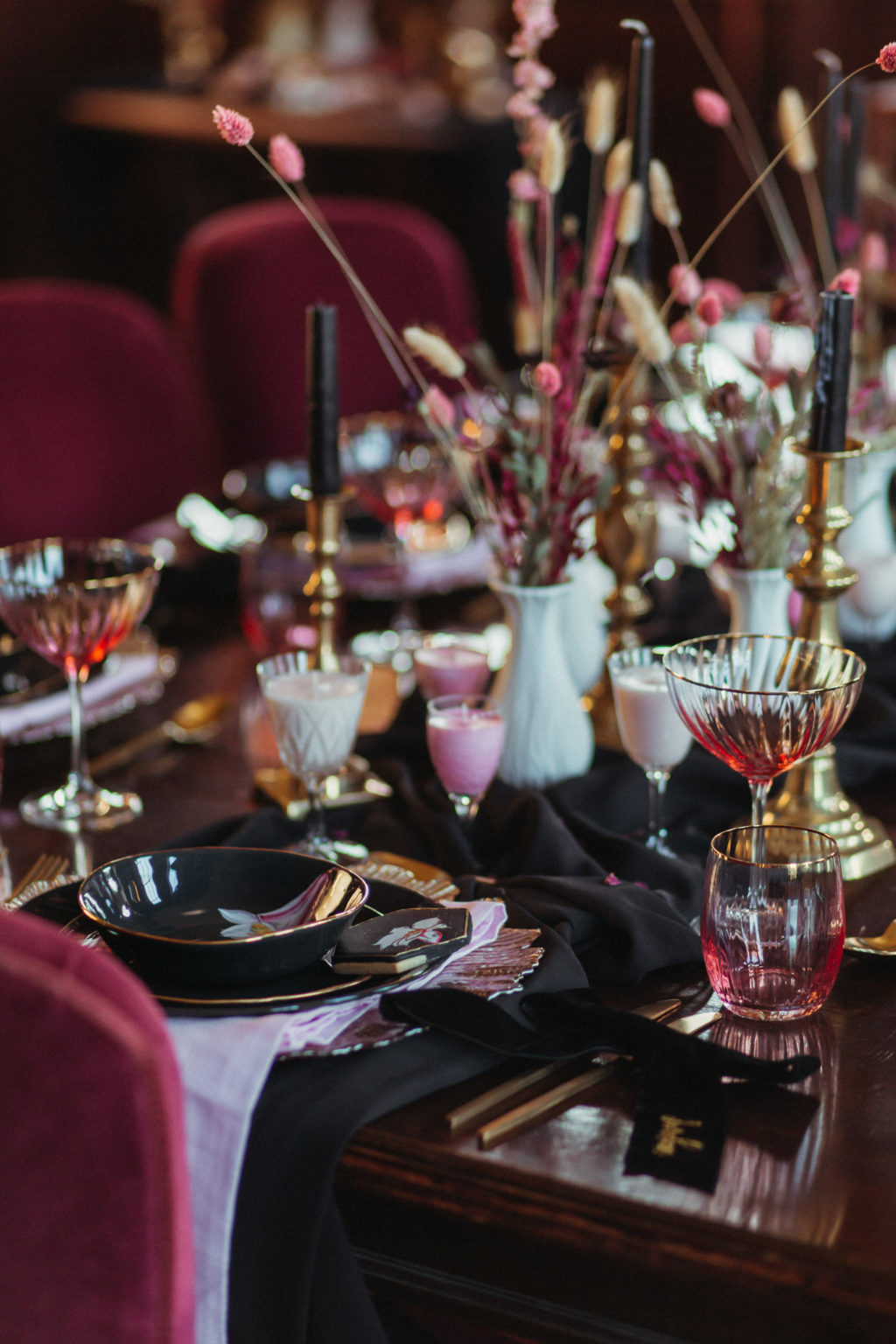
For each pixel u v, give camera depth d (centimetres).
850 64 429
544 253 132
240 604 193
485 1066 90
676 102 459
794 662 112
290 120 465
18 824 132
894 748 142
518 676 130
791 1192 79
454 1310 87
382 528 201
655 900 107
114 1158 63
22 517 238
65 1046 62
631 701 120
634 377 143
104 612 130
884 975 104
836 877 96
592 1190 79
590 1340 83
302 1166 83
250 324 273
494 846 123
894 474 202
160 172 507
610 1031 90
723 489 129
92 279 541
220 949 88
